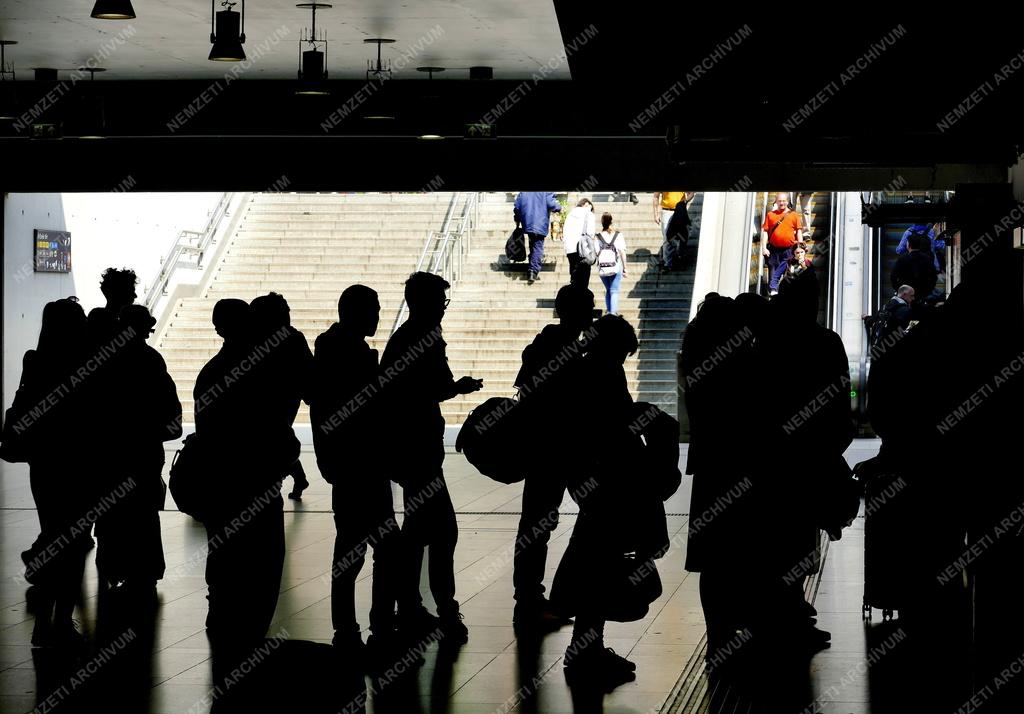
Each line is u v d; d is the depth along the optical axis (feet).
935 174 50.47
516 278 74.38
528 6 40.40
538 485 23.75
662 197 71.00
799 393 21.15
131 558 25.61
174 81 53.67
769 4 24.44
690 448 21.65
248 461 20.72
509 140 54.29
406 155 54.75
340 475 21.88
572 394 21.39
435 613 25.26
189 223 76.38
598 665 20.84
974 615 16.78
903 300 45.73
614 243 66.08
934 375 21.45
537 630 23.89
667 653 22.35
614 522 20.97
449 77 53.16
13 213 60.70
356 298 22.13
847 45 26.94
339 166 55.16
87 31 44.37
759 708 18.95
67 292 65.36
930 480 21.88
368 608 25.86
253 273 77.00
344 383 21.88
